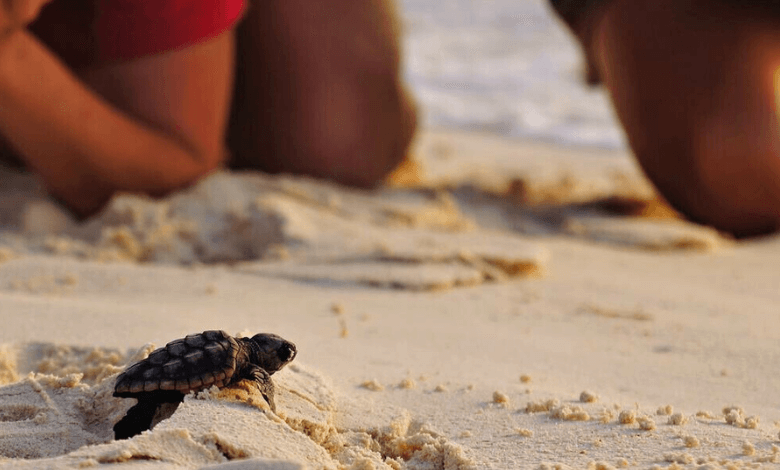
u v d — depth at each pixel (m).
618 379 0.84
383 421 0.75
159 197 1.28
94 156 1.20
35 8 1.09
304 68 1.39
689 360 0.89
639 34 1.39
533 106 3.05
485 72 3.63
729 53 1.36
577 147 2.52
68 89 1.15
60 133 1.17
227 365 0.68
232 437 0.67
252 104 1.42
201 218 1.23
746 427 0.74
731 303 1.04
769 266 1.27
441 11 5.16
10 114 1.16
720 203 1.43
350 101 1.42
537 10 5.14
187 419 0.68
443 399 0.79
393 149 1.50
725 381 0.85
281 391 0.73
